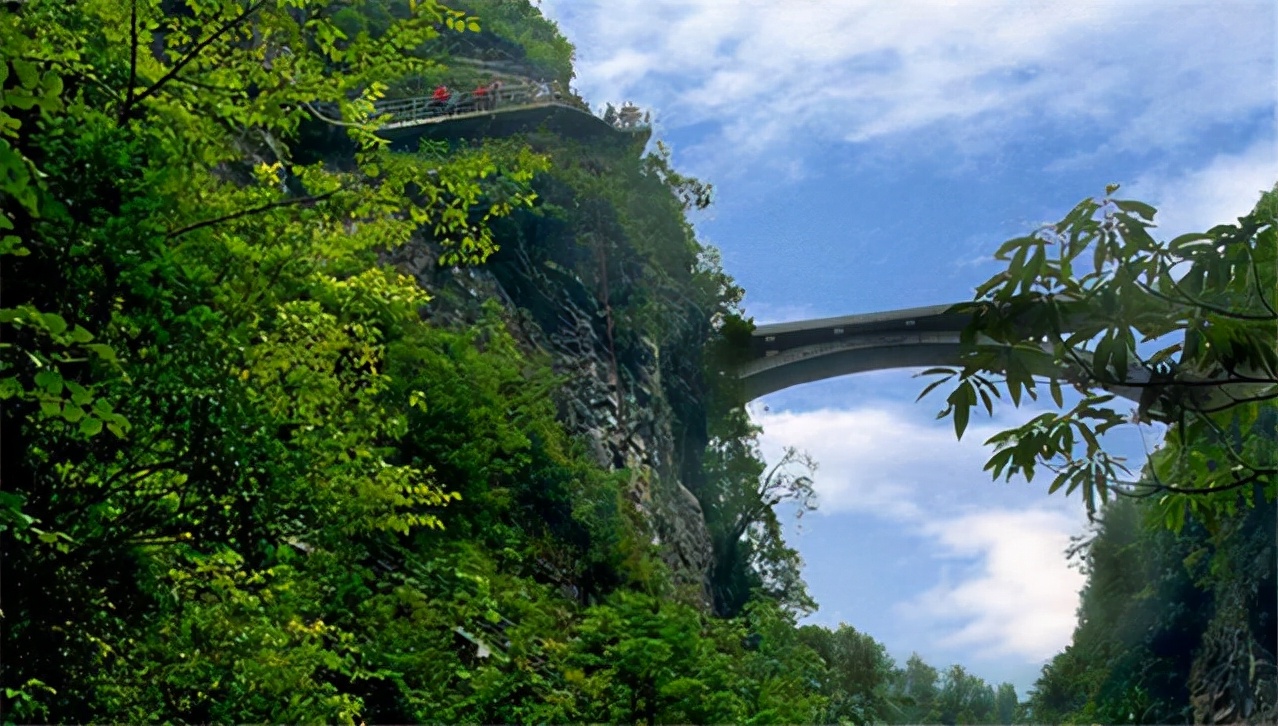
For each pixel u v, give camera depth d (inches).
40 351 304.7
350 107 527.8
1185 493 200.7
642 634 812.6
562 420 2192.4
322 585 789.2
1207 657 2962.6
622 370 2501.2
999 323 185.3
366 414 587.5
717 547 2925.7
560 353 2324.1
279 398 519.8
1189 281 185.2
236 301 480.1
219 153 496.7
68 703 417.1
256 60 492.4
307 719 586.6
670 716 806.5
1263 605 2704.2
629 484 2220.7
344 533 594.9
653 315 2723.9
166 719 521.0
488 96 2664.9
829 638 2411.4
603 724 812.6
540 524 1726.1
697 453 2960.1
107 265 370.3
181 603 473.4
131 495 433.4
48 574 385.1
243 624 534.0
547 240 2461.9
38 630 387.2
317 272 558.6
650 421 2529.5
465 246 591.2
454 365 1478.8
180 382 399.5
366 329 591.2
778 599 2955.2
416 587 984.3
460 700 860.6
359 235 564.1
